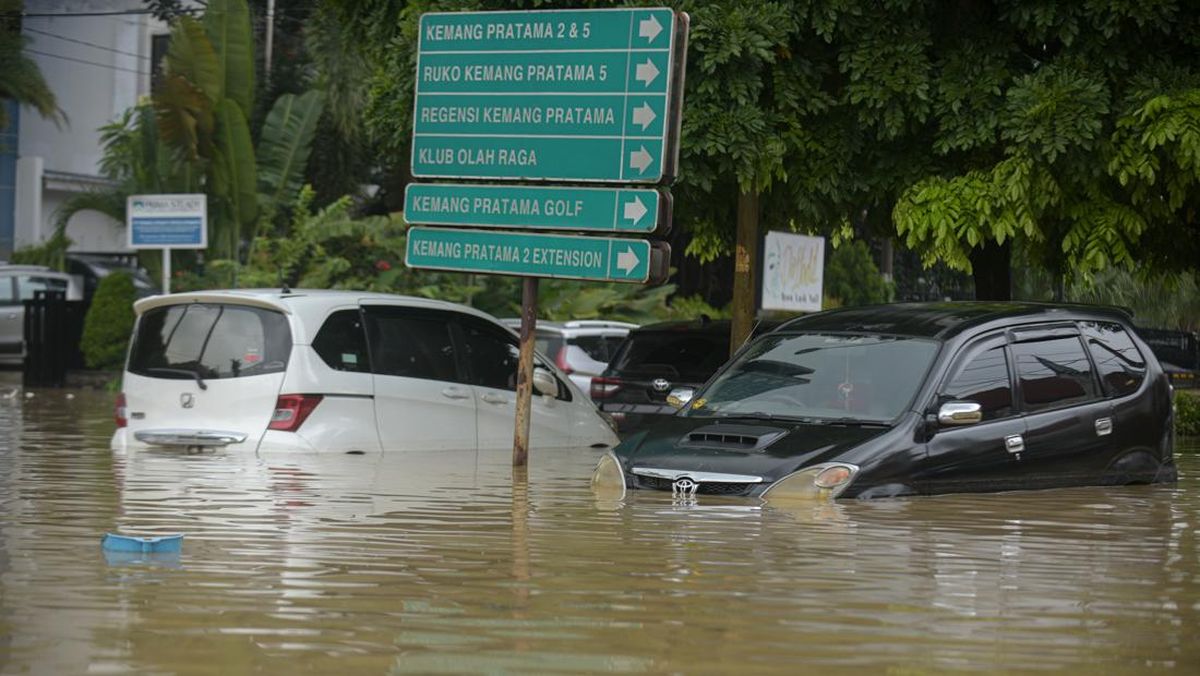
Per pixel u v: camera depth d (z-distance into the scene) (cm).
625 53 1587
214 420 1694
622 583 849
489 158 1656
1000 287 2670
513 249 1630
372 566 898
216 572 873
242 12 4012
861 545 1009
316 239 3991
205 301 1736
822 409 1362
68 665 636
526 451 1603
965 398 1354
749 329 2177
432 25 1689
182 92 3878
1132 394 1495
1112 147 1997
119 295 3791
